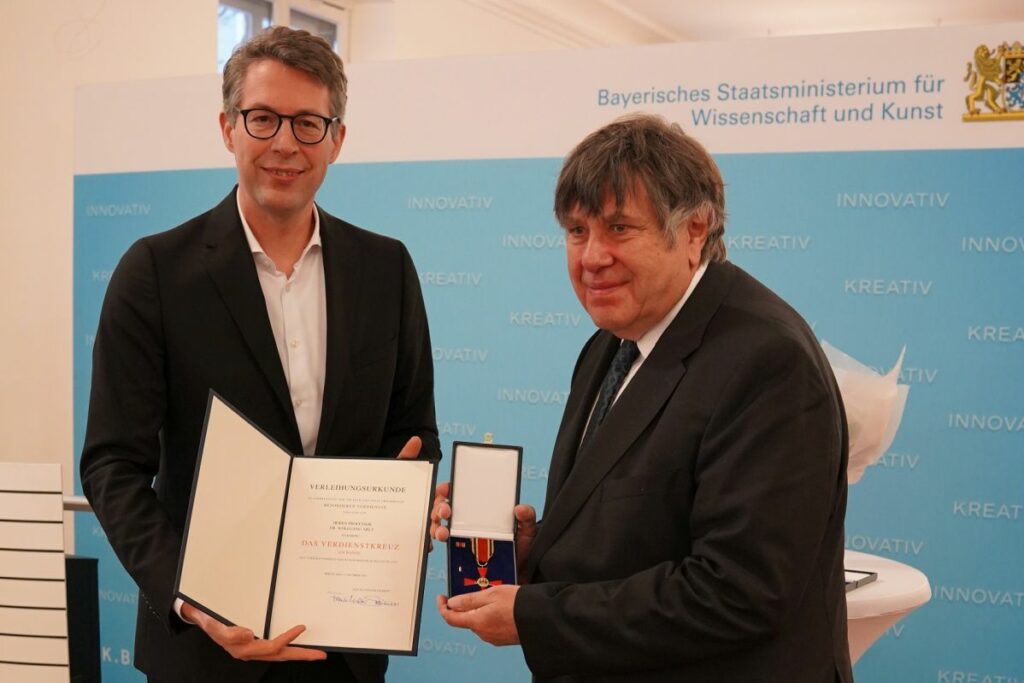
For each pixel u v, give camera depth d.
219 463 1.54
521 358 3.40
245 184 1.78
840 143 3.00
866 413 1.99
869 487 3.02
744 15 7.20
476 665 3.42
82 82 4.37
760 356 1.31
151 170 3.73
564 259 3.33
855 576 2.00
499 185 3.38
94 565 2.31
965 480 2.93
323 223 1.92
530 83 3.33
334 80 1.78
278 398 1.78
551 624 1.34
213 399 1.54
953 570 2.95
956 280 2.92
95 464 1.74
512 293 3.39
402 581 1.61
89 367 3.83
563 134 3.30
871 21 7.33
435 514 1.57
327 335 1.84
